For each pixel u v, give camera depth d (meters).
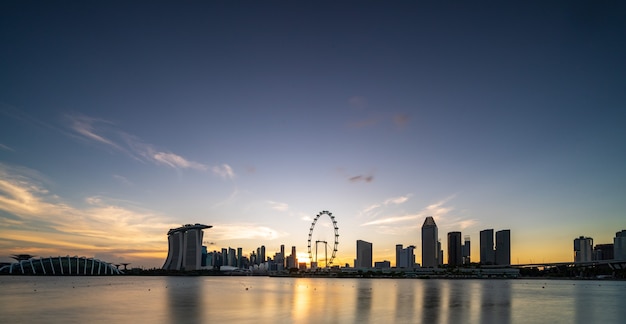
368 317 98.94
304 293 187.12
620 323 93.88
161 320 93.44
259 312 107.44
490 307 122.81
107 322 90.31
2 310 111.94
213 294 178.12
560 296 171.75
